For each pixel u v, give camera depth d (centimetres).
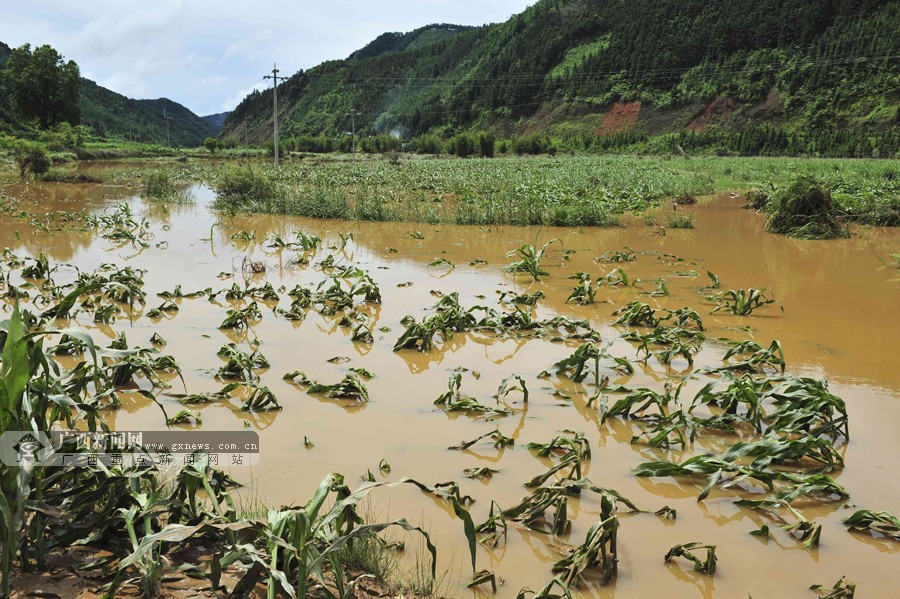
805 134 8200
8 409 277
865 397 562
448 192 2447
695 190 2505
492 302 864
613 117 10662
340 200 1847
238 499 379
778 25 10569
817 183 1527
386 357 646
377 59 18375
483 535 354
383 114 14462
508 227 1609
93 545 309
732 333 745
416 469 427
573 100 11381
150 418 493
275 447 451
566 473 428
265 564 270
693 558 332
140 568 275
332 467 425
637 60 11169
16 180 3045
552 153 7388
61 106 7650
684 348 632
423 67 16875
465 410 521
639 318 759
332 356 644
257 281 977
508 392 545
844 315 824
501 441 462
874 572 337
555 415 520
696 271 1086
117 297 823
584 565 318
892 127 7619
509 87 12250
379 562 317
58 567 293
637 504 398
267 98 18625
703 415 529
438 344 694
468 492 401
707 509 395
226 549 306
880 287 982
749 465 440
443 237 1447
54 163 4981
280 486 397
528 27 14350
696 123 9725
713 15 11312
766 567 338
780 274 1071
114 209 1962
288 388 561
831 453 439
